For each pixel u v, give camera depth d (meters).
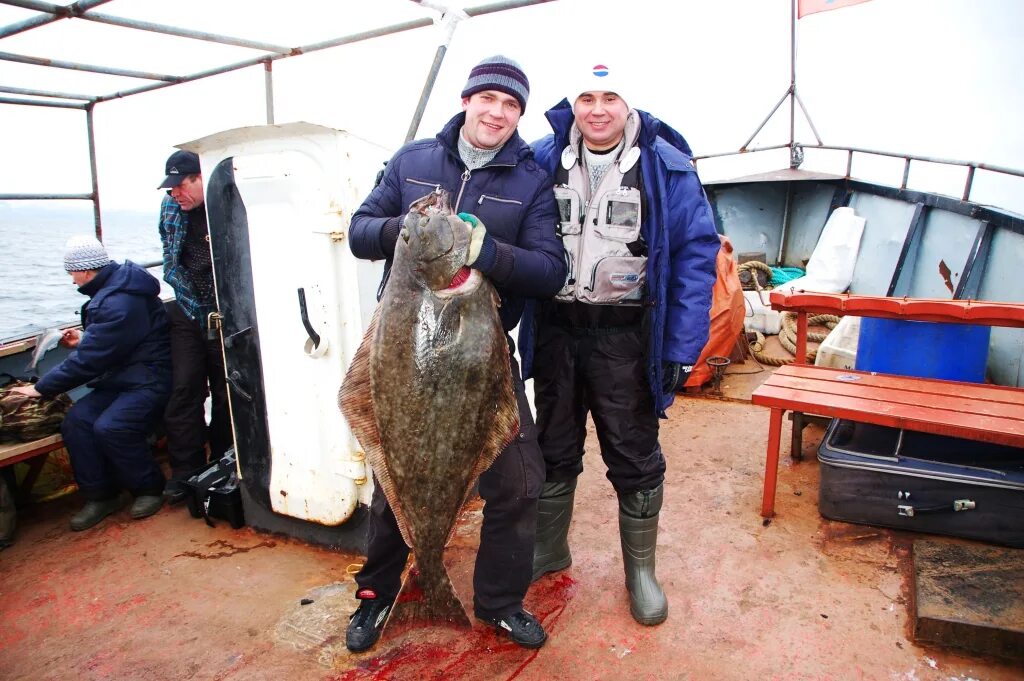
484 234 1.87
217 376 4.27
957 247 4.99
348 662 2.40
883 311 3.52
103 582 3.09
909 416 2.83
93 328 3.62
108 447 3.62
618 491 2.57
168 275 3.91
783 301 3.80
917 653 2.32
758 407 4.73
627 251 2.32
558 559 2.87
